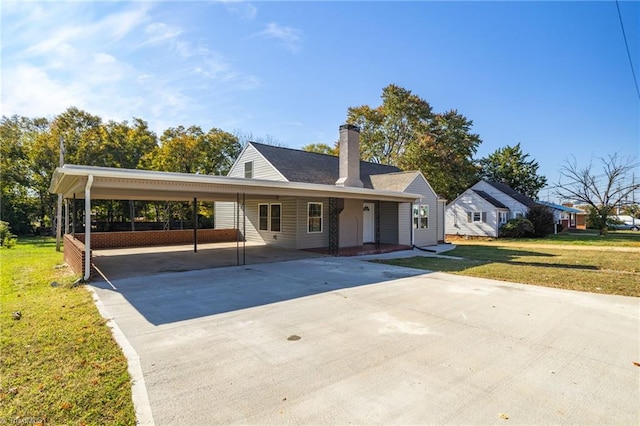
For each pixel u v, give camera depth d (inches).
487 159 1740.9
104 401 109.5
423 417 101.8
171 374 129.0
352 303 235.8
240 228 711.1
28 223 1023.0
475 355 148.6
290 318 201.2
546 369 135.2
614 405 109.3
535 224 1024.2
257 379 125.5
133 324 188.2
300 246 560.4
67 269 374.3
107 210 1021.8
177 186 351.9
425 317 204.7
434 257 502.9
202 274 342.6
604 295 264.2
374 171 764.6
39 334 170.6
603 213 1056.8
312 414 103.1
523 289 284.2
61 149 558.3
